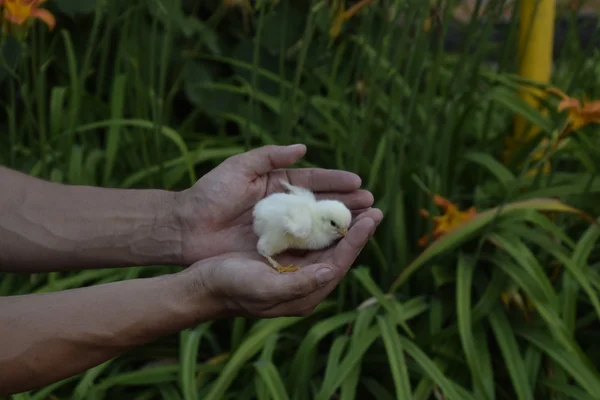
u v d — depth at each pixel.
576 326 1.36
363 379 1.33
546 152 1.28
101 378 1.34
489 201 1.46
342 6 1.45
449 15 1.39
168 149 1.52
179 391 1.30
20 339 0.95
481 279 1.37
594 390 1.23
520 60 1.51
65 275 1.40
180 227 1.15
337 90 1.58
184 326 1.01
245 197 1.15
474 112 1.52
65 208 1.15
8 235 1.14
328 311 1.37
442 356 1.32
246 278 0.99
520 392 1.24
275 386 1.22
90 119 1.53
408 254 1.42
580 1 1.59
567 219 1.44
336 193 1.18
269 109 1.65
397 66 1.37
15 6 1.25
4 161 1.48
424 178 1.42
